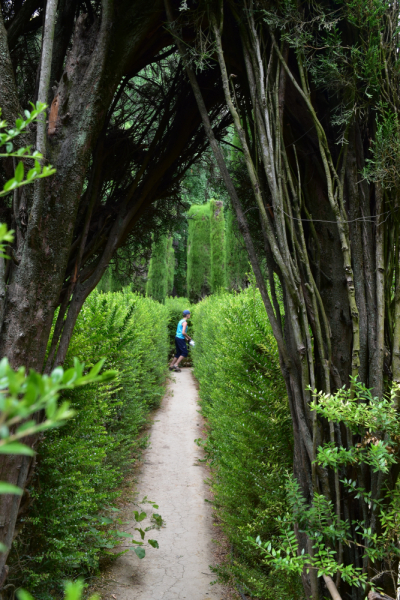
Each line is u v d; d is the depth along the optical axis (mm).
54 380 342
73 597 269
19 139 1551
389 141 1632
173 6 1897
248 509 2590
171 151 2254
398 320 1640
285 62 1794
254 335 2504
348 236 1783
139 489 4211
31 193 1650
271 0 1826
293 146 1965
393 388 1478
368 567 1540
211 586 2715
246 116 2102
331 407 1473
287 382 1846
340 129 1882
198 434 6148
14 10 2129
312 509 1574
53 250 1629
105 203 2287
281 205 1771
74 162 1651
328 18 1844
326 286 1896
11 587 1863
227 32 1998
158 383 8172
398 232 1720
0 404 299
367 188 1832
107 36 1708
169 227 3045
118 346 2559
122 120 2412
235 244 9117
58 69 1941
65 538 2139
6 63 1530
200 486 4355
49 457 2031
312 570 1611
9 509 1508
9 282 1629
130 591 2613
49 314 1637
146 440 5285
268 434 2396
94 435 2547
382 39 1725
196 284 16047
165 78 2574
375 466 1434
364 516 1602
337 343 1857
